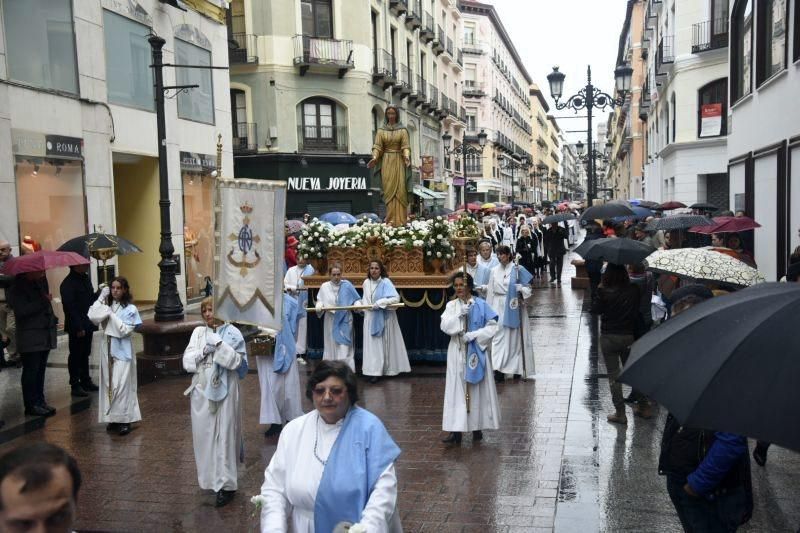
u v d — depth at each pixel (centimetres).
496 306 1055
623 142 5953
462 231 1302
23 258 888
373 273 1080
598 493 618
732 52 1659
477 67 6262
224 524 584
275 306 741
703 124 2547
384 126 1334
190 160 1988
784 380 256
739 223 1034
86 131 1559
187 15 1984
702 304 326
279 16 2970
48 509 197
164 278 1188
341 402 343
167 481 684
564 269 2727
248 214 729
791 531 535
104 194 1616
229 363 623
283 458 351
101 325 837
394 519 347
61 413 934
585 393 962
